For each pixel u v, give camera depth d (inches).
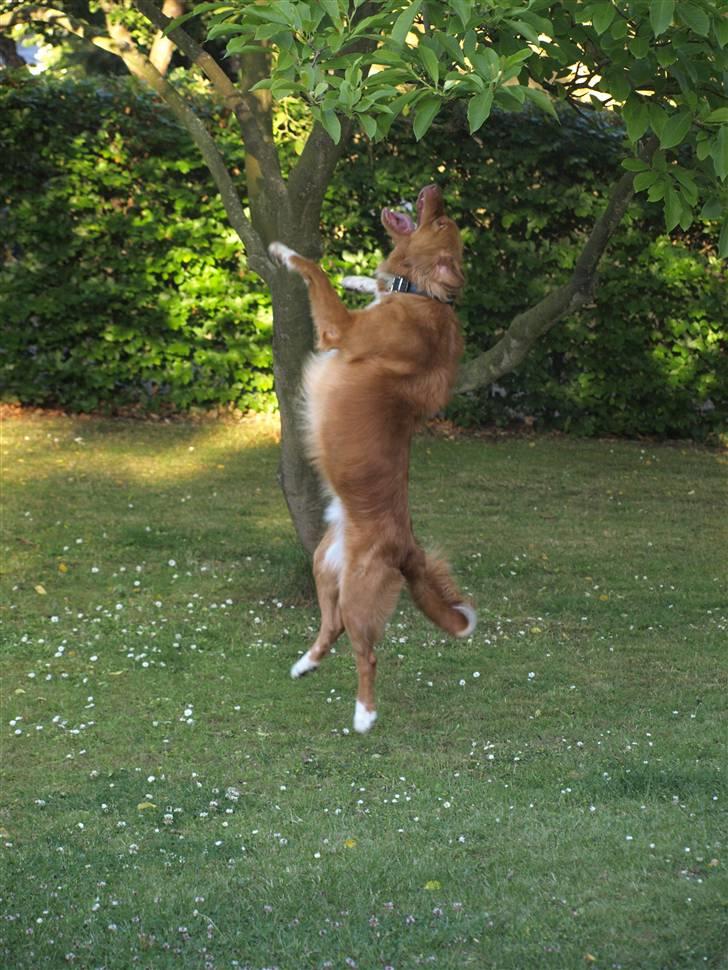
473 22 197.8
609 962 167.8
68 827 214.7
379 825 216.4
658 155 225.6
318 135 321.7
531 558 398.9
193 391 565.6
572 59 241.8
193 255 545.6
